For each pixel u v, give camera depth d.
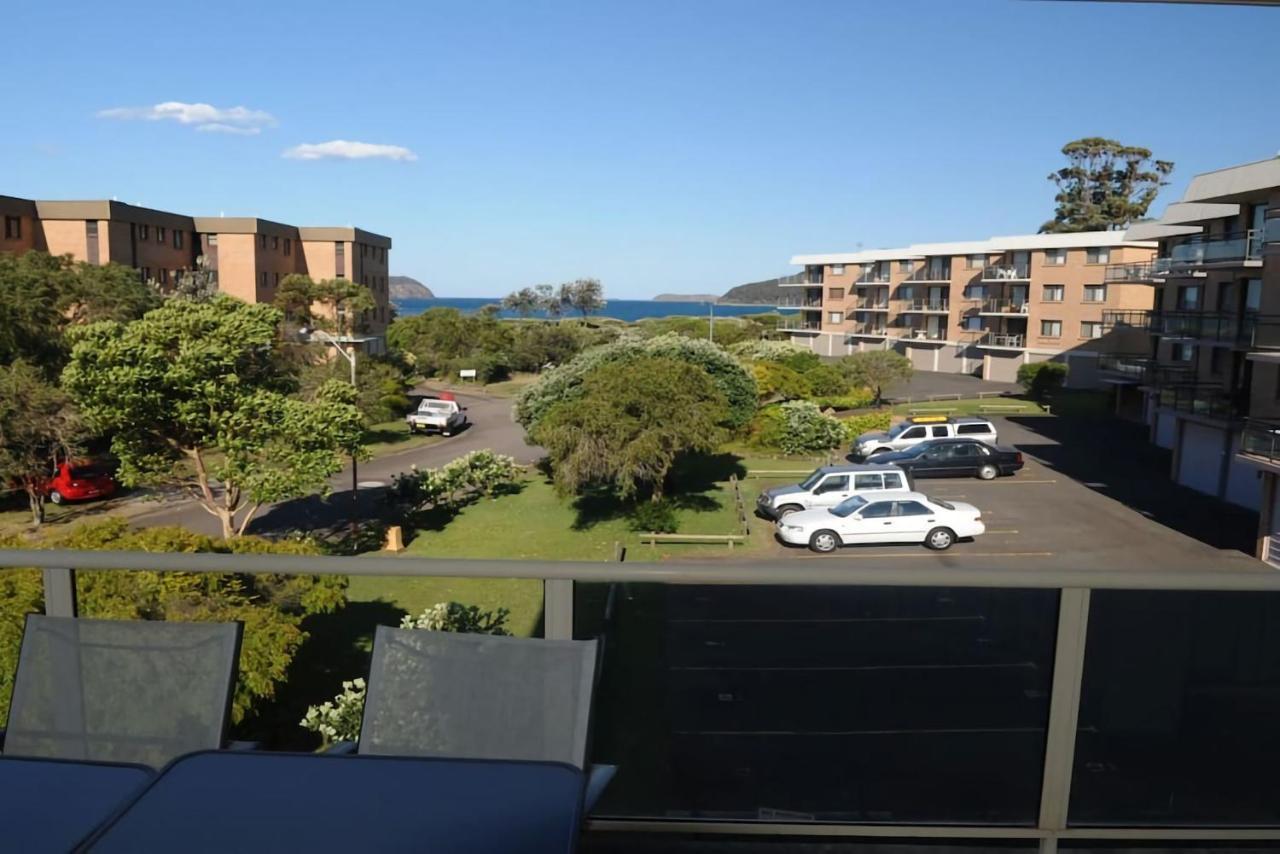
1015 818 2.64
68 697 2.41
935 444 31.50
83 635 2.42
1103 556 22.05
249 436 21.27
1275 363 23.78
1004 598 2.61
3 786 2.07
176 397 20.94
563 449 25.53
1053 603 2.58
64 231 46.03
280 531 26.14
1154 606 2.55
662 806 2.65
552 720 2.23
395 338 71.94
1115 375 45.59
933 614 2.64
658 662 2.62
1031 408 49.25
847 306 78.88
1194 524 24.92
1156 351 39.25
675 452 26.20
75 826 1.92
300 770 2.03
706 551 23.27
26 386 26.28
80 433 26.69
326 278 60.16
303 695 3.94
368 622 3.42
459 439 42.81
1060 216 82.88
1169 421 36.50
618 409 25.58
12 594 4.40
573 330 74.56
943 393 56.31
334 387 22.50
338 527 26.92
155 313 20.97
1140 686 2.57
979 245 64.75
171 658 2.38
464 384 68.69
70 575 2.63
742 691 2.64
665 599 2.61
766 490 27.33
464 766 2.05
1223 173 26.42
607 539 24.98
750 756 2.65
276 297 49.47
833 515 22.89
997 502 27.62
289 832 1.79
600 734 2.63
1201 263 28.70
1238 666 2.57
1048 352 59.44
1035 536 23.78
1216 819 2.59
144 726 2.36
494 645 2.29
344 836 1.78
